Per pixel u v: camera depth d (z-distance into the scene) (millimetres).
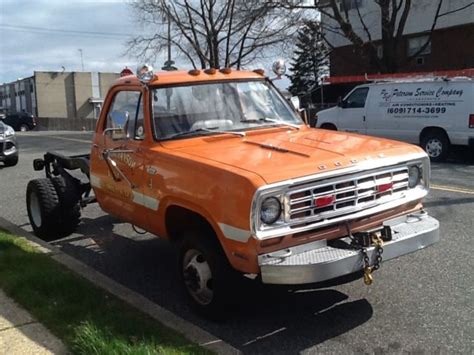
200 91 5516
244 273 4441
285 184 3953
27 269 5496
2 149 14914
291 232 4008
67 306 4578
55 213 7039
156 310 4613
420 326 4438
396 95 14922
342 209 4254
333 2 23906
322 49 30359
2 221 8148
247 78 5887
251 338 4336
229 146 4910
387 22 23016
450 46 24875
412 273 5594
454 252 6207
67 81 76438
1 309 4570
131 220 5703
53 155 7773
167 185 4758
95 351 3693
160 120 5215
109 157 5754
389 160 4543
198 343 4051
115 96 5930
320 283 4484
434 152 14188
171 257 6480
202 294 4672
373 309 4785
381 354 4008
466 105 13500
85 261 6395
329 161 4297
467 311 4676
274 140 5051
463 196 9148
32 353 3814
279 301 5008
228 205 4074
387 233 4398
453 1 24469
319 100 26906
